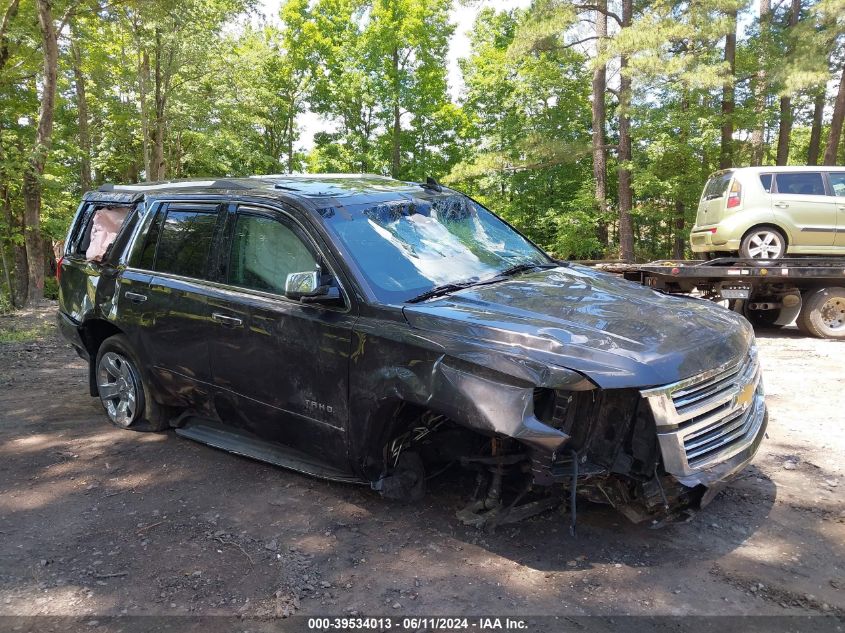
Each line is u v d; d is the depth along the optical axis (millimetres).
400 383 3332
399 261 3887
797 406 5754
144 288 4762
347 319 3609
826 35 18672
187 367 4512
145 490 4203
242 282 4203
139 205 5145
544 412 3127
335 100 36031
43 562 3332
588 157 26500
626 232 22562
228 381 4250
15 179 16078
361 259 3768
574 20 19844
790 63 19156
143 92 21250
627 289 4035
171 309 4547
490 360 3074
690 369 3076
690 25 17375
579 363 2963
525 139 22031
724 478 3174
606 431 3184
